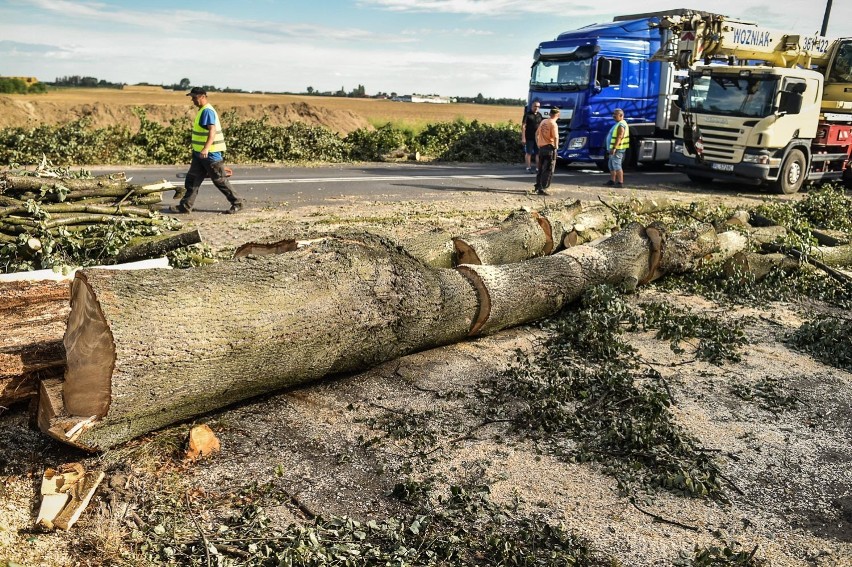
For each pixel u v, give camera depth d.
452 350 5.79
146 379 3.68
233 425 4.35
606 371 5.21
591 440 4.35
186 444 3.98
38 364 3.95
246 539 3.21
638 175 19.75
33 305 4.18
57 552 3.13
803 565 3.26
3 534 3.19
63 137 17.09
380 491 3.72
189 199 10.70
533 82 19.84
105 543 3.18
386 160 21.55
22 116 25.92
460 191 14.55
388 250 5.25
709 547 3.36
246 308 4.13
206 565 3.06
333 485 3.75
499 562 3.16
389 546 3.23
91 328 3.66
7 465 3.78
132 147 18.00
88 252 6.48
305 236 5.43
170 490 3.63
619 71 18.92
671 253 7.87
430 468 3.97
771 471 4.10
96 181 7.40
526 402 4.85
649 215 11.76
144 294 3.80
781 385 5.36
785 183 16.09
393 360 5.50
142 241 6.17
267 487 3.67
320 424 4.42
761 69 15.20
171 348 3.74
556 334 6.29
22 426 4.17
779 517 3.65
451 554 3.18
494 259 7.28
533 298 6.16
